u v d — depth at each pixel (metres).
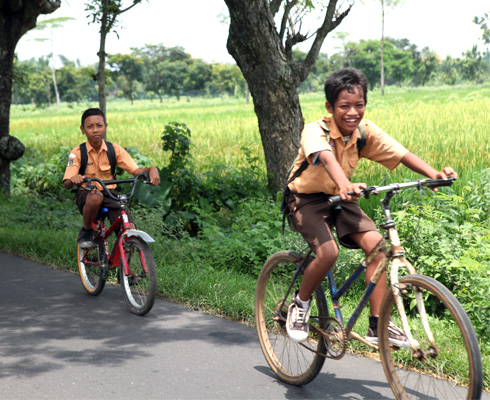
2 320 4.98
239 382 3.72
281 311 3.84
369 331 3.28
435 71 134.25
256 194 8.95
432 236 5.36
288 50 8.59
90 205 5.26
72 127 38.34
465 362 3.69
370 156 3.39
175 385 3.65
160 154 15.57
